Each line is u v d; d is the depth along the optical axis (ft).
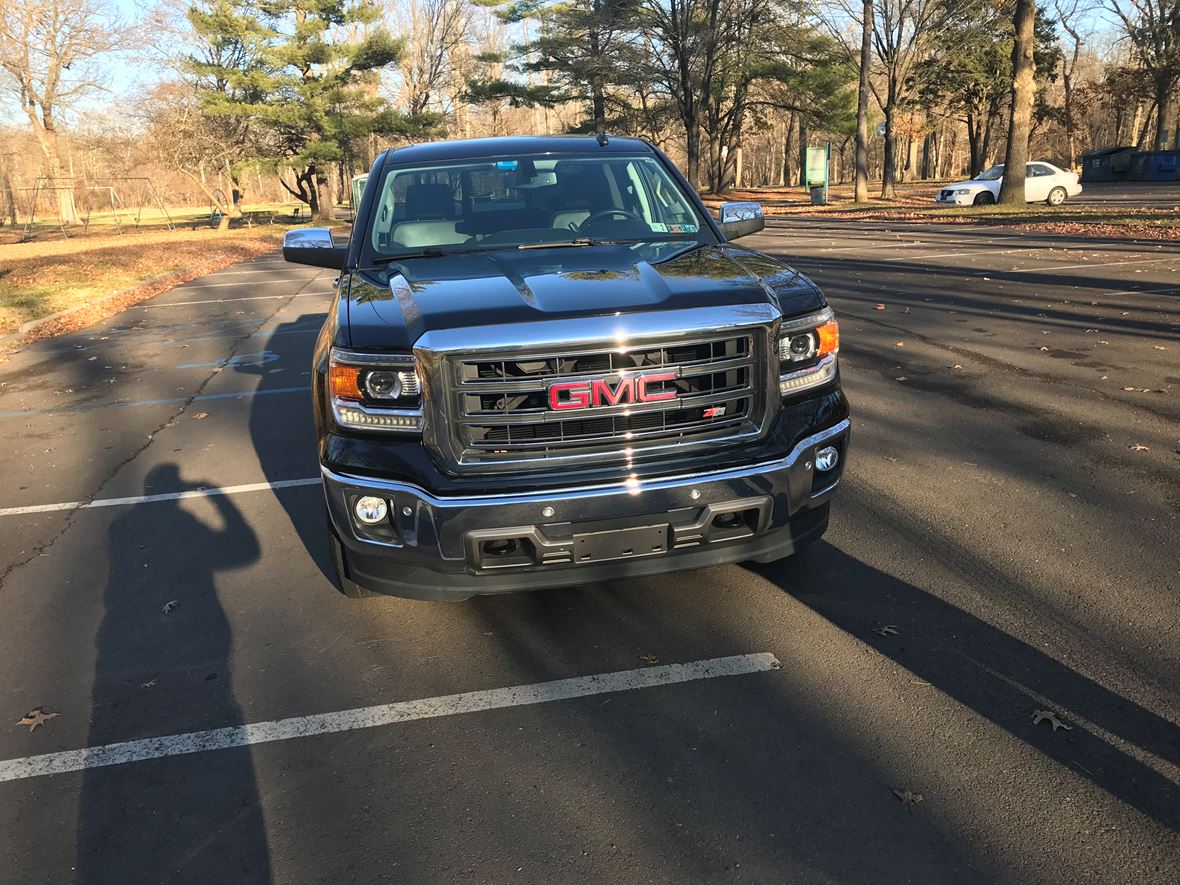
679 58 145.79
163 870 8.19
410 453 10.24
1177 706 9.85
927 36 128.06
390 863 8.14
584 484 10.10
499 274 11.68
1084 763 9.00
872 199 130.93
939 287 40.11
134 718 10.61
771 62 145.38
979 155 195.31
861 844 8.08
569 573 10.55
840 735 9.64
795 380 11.09
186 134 130.41
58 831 8.77
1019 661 10.85
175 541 15.87
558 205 14.70
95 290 56.29
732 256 12.76
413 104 183.62
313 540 15.62
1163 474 16.60
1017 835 8.09
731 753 9.46
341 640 12.20
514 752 9.66
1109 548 13.70
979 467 17.53
